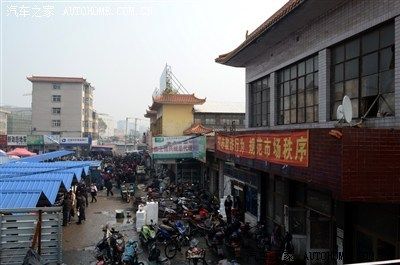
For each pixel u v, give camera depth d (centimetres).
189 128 3409
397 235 773
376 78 907
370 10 904
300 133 855
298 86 1357
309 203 1225
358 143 661
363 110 959
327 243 1088
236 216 1677
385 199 660
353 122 959
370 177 661
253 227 1552
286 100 1472
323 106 1133
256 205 1692
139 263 1240
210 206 1945
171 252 1398
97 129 8938
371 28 909
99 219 1991
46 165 2056
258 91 1816
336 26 1057
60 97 6575
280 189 1459
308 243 1095
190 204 1948
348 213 954
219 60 1936
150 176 3700
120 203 2472
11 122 8256
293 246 1200
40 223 1055
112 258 1296
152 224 1588
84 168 2127
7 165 2003
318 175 758
